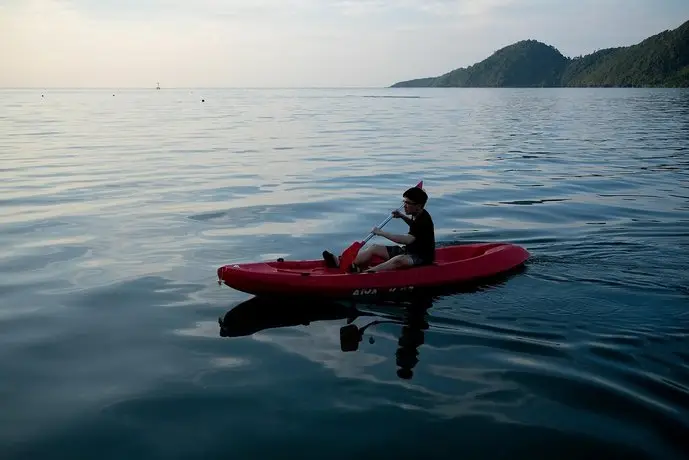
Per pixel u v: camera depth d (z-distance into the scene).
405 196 6.54
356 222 9.38
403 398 3.99
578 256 7.32
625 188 12.30
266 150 19.11
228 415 3.80
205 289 6.30
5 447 3.46
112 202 10.72
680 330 5.04
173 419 3.76
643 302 5.71
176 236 8.38
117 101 75.69
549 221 9.35
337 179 13.48
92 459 3.36
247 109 52.00
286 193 11.73
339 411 3.84
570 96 98.69
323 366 4.50
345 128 29.16
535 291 6.10
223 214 9.81
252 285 5.90
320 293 5.96
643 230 8.61
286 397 4.03
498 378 4.25
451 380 4.24
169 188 12.19
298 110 50.41
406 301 5.95
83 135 24.72
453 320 5.40
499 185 12.77
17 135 24.59
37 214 9.68
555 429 3.60
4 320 5.40
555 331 5.08
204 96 113.69
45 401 3.99
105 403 3.97
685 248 7.60
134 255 7.46
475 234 8.58
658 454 3.34
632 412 3.76
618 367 4.38
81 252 7.55
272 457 3.36
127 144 20.92
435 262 6.78
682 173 14.20
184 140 22.52
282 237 8.41
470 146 20.53
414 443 3.49
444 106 59.75
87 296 6.03
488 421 3.70
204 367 4.50
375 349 4.80
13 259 7.21
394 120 35.91
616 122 32.16
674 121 32.50
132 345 4.91
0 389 4.16
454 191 12.06
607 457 3.33
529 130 27.41
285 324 5.39
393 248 6.74
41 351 4.78
